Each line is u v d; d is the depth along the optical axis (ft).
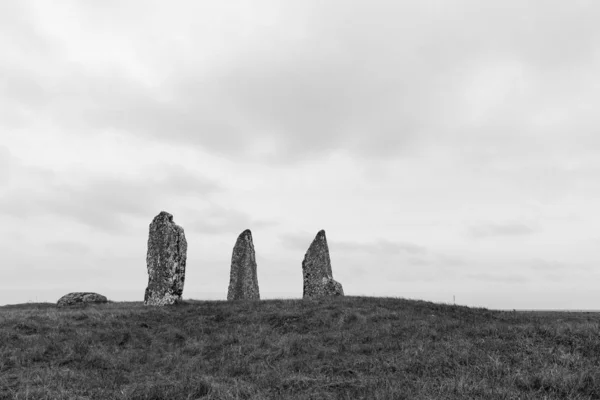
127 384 41.96
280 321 68.85
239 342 58.29
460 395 32.91
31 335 57.82
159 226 91.66
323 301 83.51
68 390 38.24
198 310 78.38
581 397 32.30
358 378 40.16
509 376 37.06
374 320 67.77
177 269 89.71
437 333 57.41
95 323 66.33
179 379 42.42
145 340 60.59
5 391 36.94
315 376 41.75
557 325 57.16
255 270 119.24
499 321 69.36
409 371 41.78
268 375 43.14
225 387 37.76
